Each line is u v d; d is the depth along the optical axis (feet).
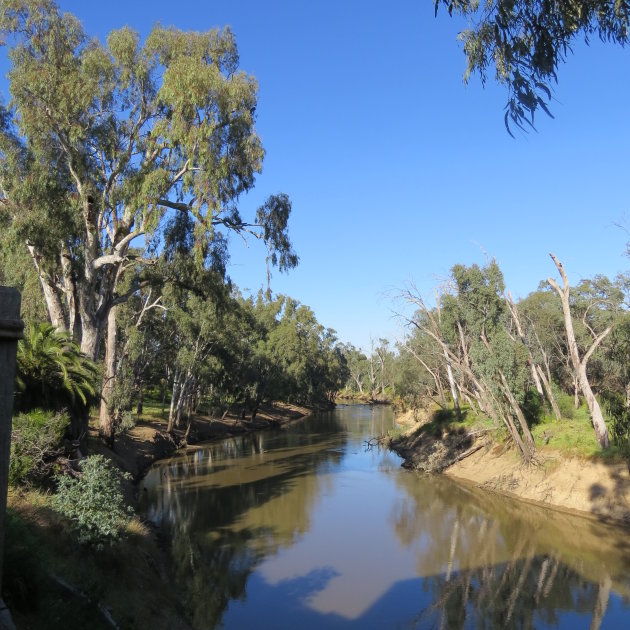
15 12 59.36
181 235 75.72
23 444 39.22
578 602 42.75
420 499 79.05
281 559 53.42
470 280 92.53
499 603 42.98
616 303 100.22
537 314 127.85
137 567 38.09
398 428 162.81
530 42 14.56
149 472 102.37
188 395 151.02
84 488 35.65
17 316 14.12
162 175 62.39
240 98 65.98
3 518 14.12
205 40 67.21
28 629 18.16
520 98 14.14
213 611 40.70
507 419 86.99
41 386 44.34
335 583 47.34
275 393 223.51
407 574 49.57
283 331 239.30
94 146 66.18
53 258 63.46
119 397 100.37
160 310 127.65
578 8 14.03
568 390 139.64
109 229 73.92
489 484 85.46
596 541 57.21
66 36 62.59
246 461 116.26
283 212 76.95
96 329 70.03
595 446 75.61
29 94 60.34
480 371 88.74
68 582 25.53
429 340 132.98
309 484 90.33
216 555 54.19
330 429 189.37
